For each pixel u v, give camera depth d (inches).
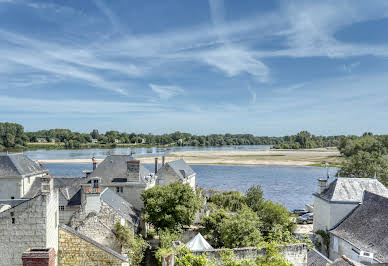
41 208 651.5
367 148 3698.3
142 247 1120.8
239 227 1125.7
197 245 982.4
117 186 1546.5
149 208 1318.9
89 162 5044.3
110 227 1082.1
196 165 5103.3
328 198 1213.7
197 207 1371.8
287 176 3919.8
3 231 644.7
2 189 1423.5
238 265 637.9
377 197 1117.1
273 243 730.2
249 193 1704.0
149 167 4451.3
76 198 1371.8
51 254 549.6
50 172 3873.0
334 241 1145.4
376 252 908.0
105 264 756.6
